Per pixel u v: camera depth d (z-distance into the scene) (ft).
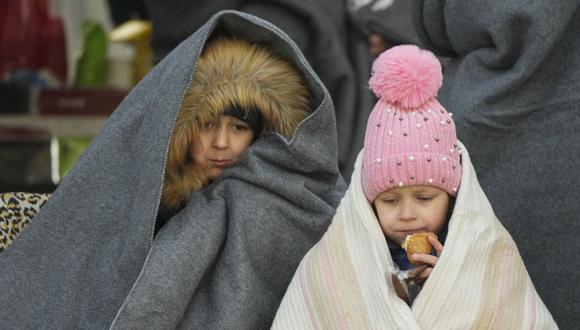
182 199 20.68
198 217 19.89
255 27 20.47
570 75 21.99
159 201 19.39
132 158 20.16
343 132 31.07
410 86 18.58
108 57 47.01
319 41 31.63
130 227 19.63
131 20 48.44
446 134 18.75
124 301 19.06
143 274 19.02
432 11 23.59
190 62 19.61
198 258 19.42
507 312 18.07
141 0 48.14
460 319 17.80
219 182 20.56
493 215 18.85
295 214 20.30
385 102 18.97
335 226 19.10
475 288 18.06
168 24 32.37
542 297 22.33
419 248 18.24
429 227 18.66
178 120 20.22
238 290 19.44
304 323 18.76
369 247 18.58
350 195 19.16
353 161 31.04
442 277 17.98
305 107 20.86
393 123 18.66
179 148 20.34
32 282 20.21
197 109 20.17
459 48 23.43
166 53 32.96
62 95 43.98
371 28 31.94
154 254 19.30
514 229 22.50
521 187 22.39
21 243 20.38
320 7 31.73
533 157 22.26
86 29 46.75
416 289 18.79
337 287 18.62
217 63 20.30
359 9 31.83
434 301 17.89
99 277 19.85
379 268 18.30
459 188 18.70
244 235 19.84
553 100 22.08
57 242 20.24
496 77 22.29
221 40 20.83
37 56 45.50
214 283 19.70
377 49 32.37
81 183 20.25
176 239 19.54
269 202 20.16
